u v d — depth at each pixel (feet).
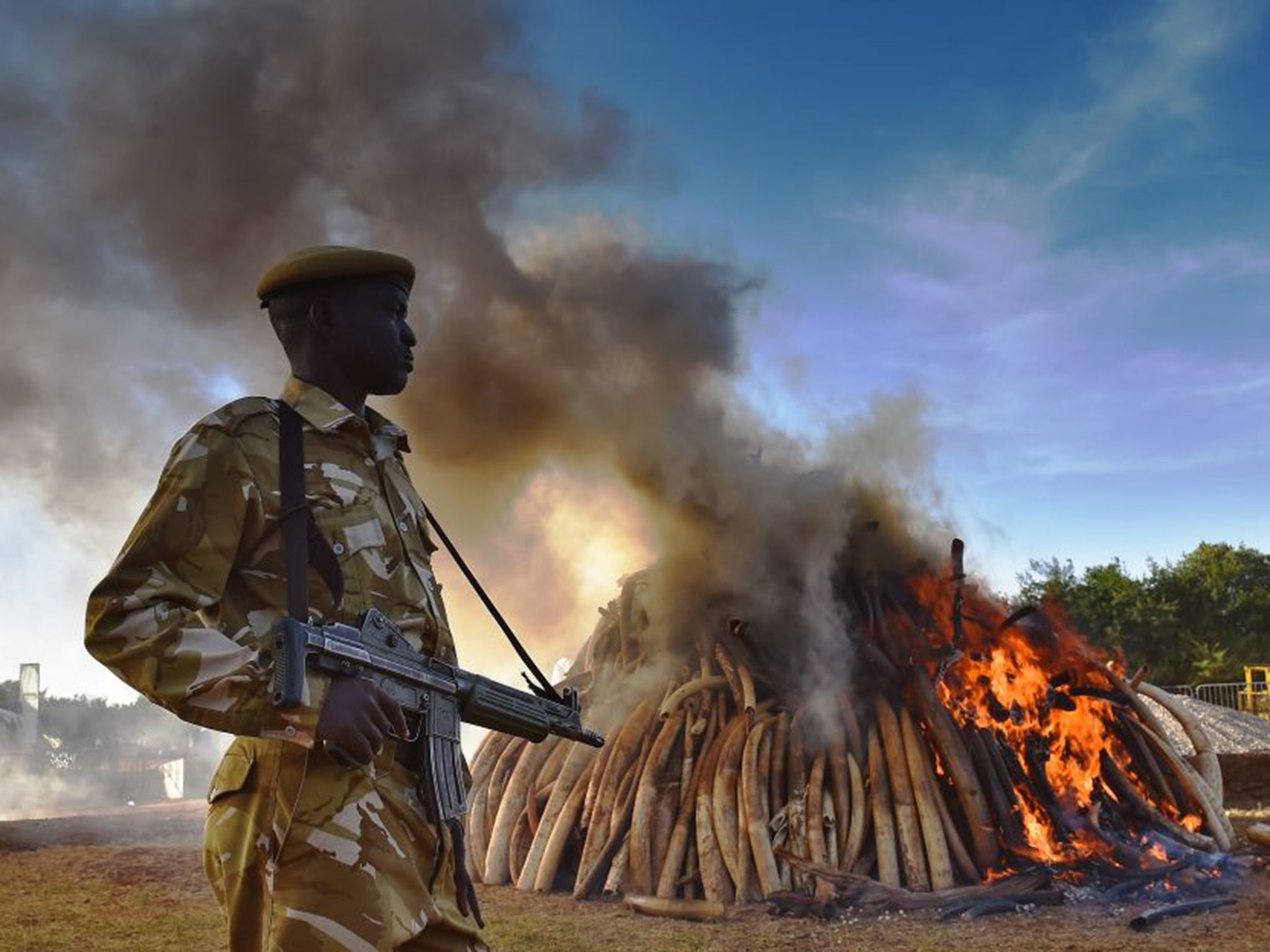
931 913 18.80
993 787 21.06
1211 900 18.63
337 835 7.07
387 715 7.04
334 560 7.49
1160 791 23.72
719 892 19.97
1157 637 139.03
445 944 7.52
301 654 6.75
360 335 8.14
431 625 8.14
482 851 23.49
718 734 22.36
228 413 7.54
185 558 7.13
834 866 19.93
